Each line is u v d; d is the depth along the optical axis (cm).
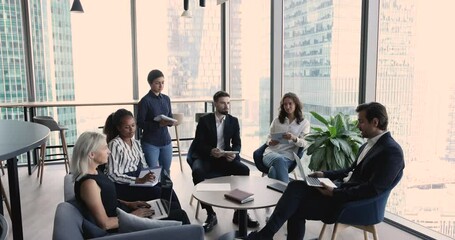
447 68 293
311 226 330
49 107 542
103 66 581
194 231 172
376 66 361
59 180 480
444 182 301
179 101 573
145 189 275
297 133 379
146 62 606
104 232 178
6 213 336
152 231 167
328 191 244
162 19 606
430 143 312
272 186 285
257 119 562
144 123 389
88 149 198
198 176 338
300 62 470
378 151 245
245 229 288
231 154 347
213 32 641
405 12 325
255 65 559
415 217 328
